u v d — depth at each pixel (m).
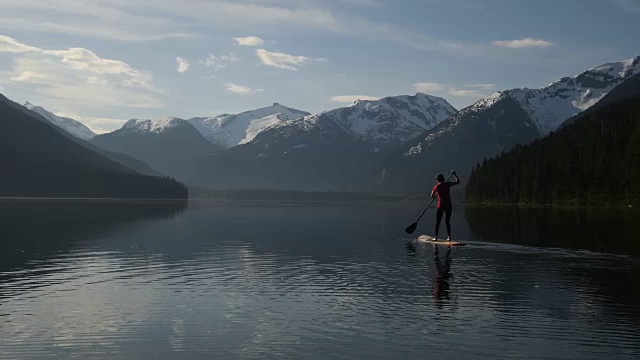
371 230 48.34
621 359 12.06
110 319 15.18
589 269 23.39
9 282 20.55
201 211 99.06
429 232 45.41
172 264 25.41
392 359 12.07
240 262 26.03
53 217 66.25
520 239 37.62
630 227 49.06
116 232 44.19
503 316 15.43
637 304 16.77
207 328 14.32
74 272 22.89
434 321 14.95
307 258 27.55
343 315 15.58
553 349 12.69
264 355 12.32
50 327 14.38
